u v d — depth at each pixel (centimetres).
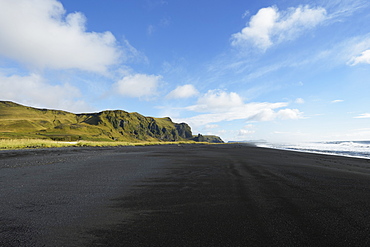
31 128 15800
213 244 285
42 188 592
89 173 840
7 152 1717
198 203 473
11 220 363
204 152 2345
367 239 302
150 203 471
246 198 512
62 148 2544
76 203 464
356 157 1816
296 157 1739
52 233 316
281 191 580
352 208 439
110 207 442
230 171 931
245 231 327
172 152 2269
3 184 633
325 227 343
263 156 1808
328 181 719
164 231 327
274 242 291
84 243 286
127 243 287
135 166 1063
